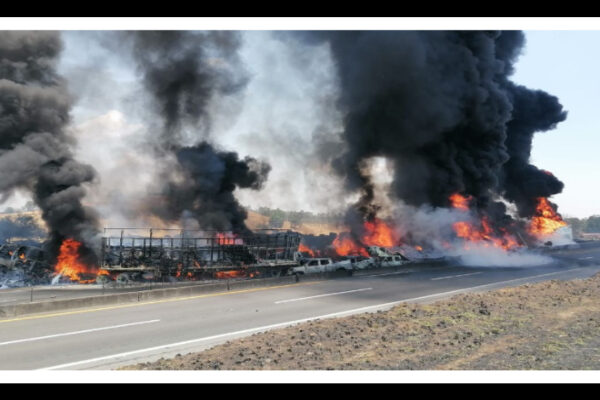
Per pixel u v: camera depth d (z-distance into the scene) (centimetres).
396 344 1070
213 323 1509
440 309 1480
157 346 1213
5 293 2323
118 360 1084
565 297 1684
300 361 941
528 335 1128
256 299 2023
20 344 1220
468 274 3031
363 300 1981
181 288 2111
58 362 1055
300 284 2567
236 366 912
